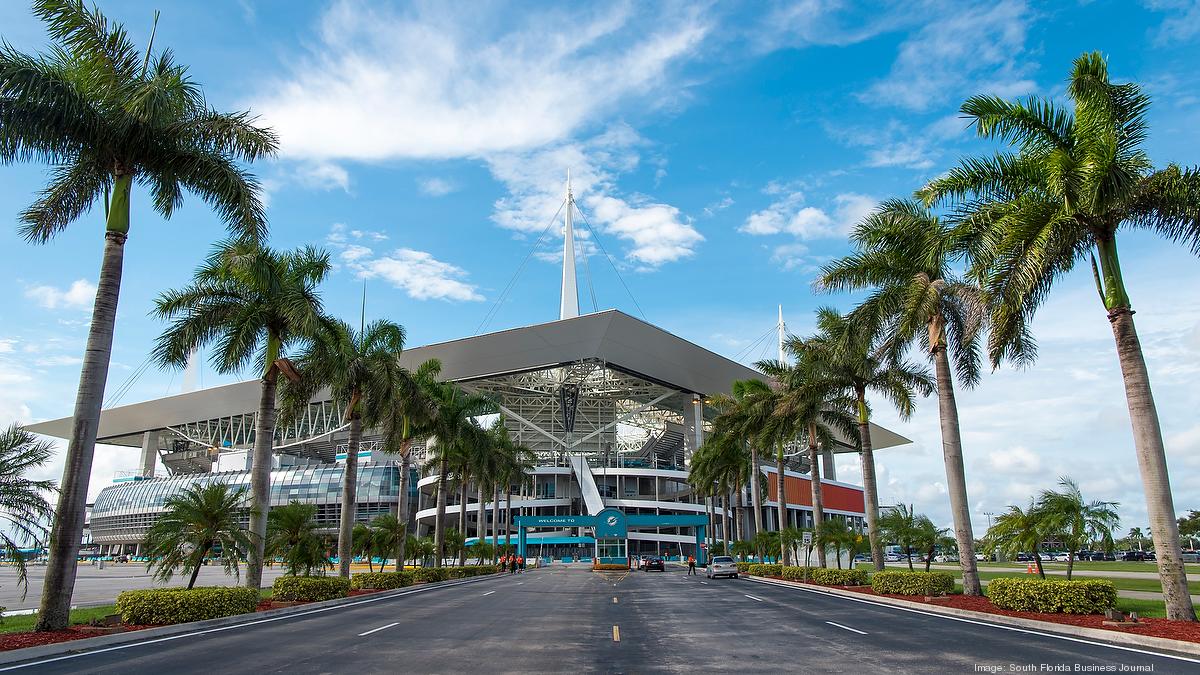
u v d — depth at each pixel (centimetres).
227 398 11325
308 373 2825
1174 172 1536
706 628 1592
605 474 10062
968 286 2169
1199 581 3300
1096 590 1603
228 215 1873
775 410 3728
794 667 1045
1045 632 1417
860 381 3117
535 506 9969
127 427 13250
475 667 1066
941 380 2325
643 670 1038
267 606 2162
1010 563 7238
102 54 1714
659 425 11488
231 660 1135
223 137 1852
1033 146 1741
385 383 3136
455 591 3262
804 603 2323
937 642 1285
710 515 7275
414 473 10900
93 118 1644
